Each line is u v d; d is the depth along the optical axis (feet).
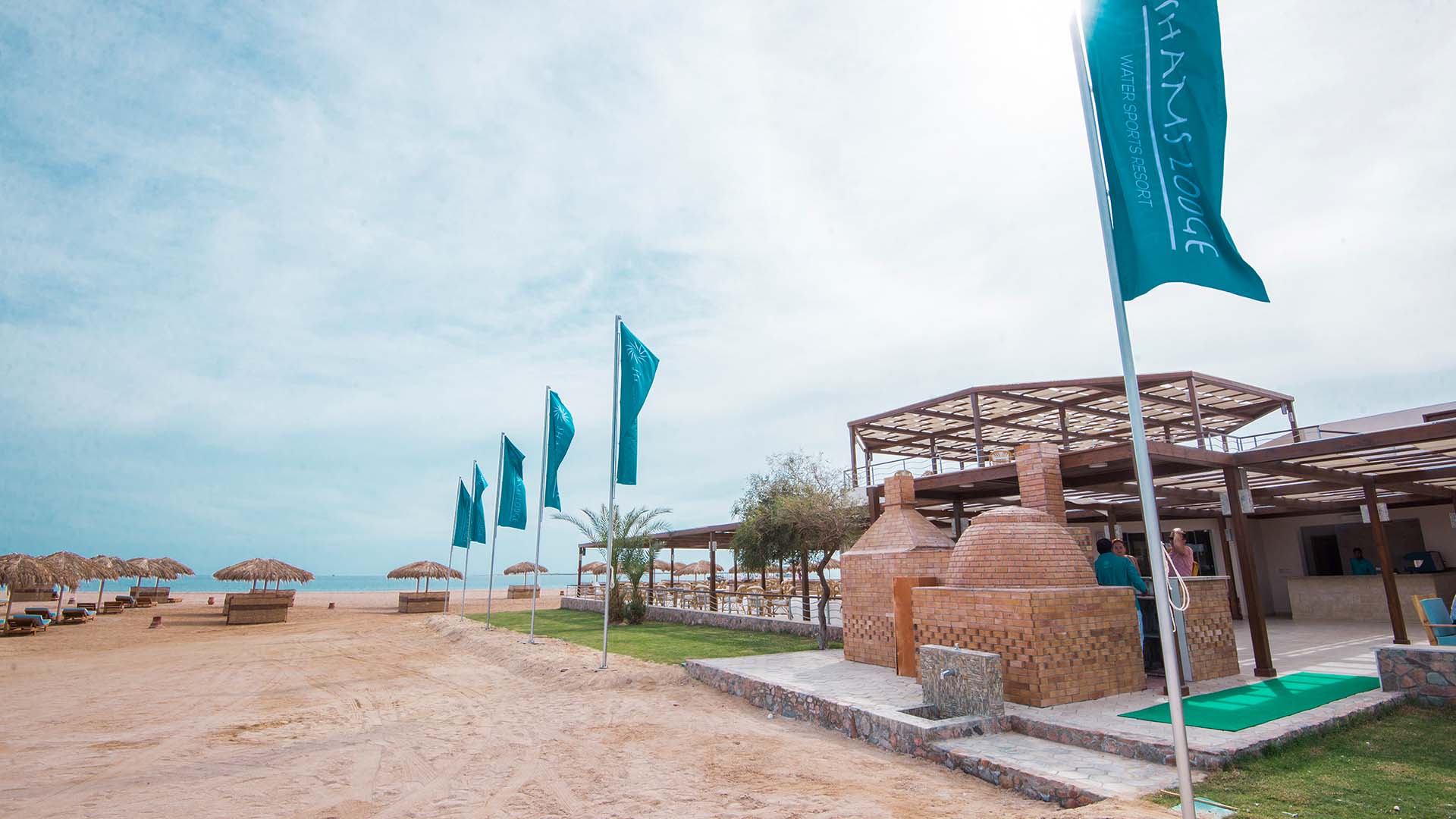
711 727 29.43
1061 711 25.63
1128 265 16.66
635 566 78.07
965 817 18.07
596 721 30.91
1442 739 21.98
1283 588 67.51
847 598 42.22
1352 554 65.87
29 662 55.52
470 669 49.47
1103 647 28.73
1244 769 19.39
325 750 26.58
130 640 73.82
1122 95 17.28
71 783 22.47
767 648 51.67
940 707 26.84
